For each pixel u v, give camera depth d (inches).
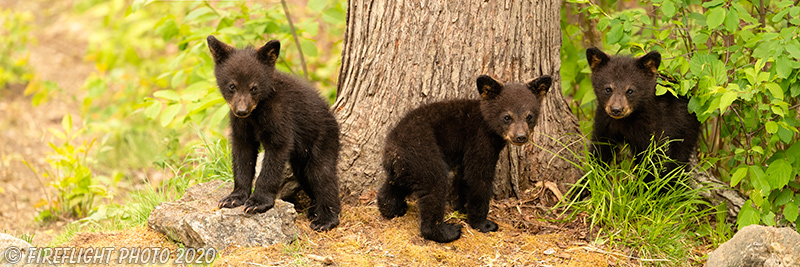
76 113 750.5
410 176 361.7
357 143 413.4
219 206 360.5
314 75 637.9
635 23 443.2
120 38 797.2
